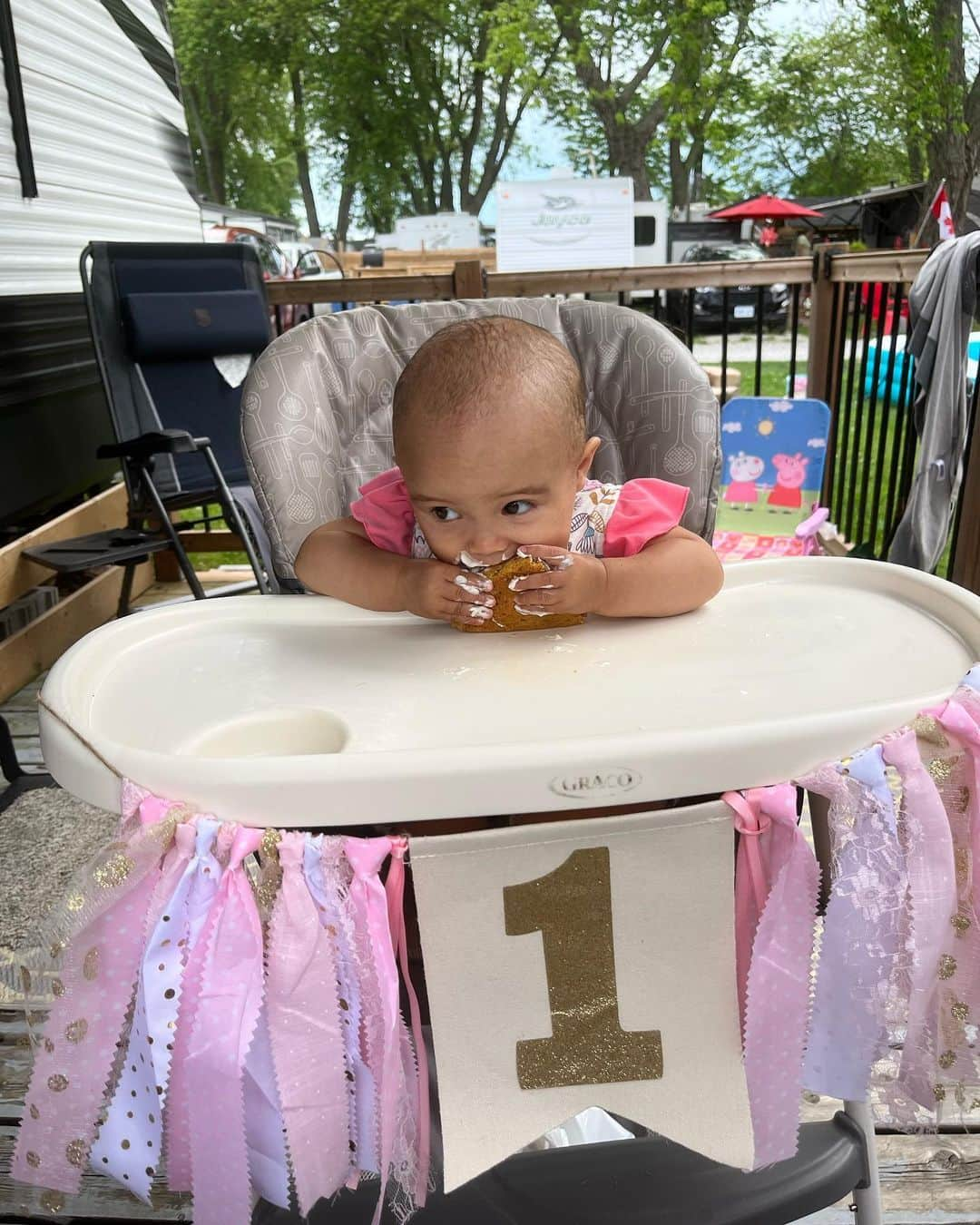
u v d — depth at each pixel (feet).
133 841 2.06
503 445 2.59
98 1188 3.94
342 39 63.57
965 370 7.56
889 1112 2.77
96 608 10.67
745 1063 2.37
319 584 3.26
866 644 2.75
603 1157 3.32
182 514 16.07
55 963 2.20
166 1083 2.10
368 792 2.03
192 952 2.08
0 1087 4.35
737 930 2.43
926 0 41.06
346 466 4.04
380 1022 2.23
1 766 7.20
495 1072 2.32
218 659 2.92
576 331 4.15
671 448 3.87
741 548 9.37
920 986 2.31
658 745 2.08
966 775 2.31
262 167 73.15
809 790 2.25
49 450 10.97
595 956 2.27
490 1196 3.18
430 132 67.00
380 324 4.20
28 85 10.47
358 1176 2.52
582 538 3.15
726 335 12.16
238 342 11.03
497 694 2.56
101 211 12.44
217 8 64.49
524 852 2.16
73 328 11.67
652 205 32.30
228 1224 2.23
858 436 11.57
